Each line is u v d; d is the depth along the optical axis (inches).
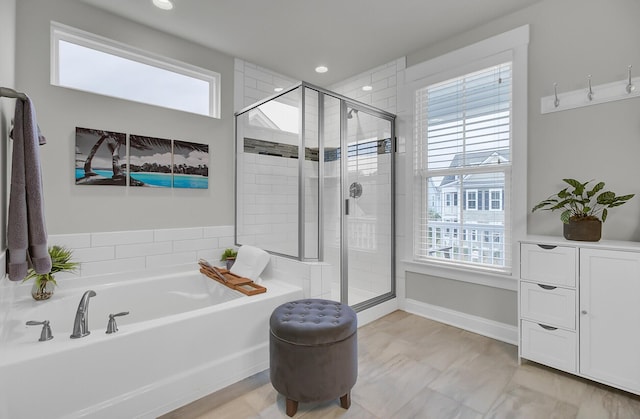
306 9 94.3
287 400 65.3
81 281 91.6
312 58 125.8
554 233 89.2
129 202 100.0
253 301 82.7
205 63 116.4
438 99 116.6
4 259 64.5
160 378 66.6
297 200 101.9
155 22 100.9
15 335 62.2
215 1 90.4
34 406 53.3
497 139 101.3
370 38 111.3
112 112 96.4
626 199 72.1
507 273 98.5
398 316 121.0
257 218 115.9
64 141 88.5
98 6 92.8
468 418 64.2
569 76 86.6
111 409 60.1
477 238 106.4
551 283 78.3
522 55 94.3
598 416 64.2
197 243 114.8
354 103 114.0
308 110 102.0
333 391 64.4
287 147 105.3
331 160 108.0
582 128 84.6
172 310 102.8
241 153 122.3
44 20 85.3
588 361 73.1
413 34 108.8
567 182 79.9
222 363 75.5
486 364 85.3
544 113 90.7
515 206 96.0
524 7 94.0
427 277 119.6
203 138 115.9
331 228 108.1
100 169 94.0
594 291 72.1
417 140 122.2
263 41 112.7
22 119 59.6
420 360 87.6
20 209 59.0
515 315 98.0
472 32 106.0
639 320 66.6
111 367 60.7
